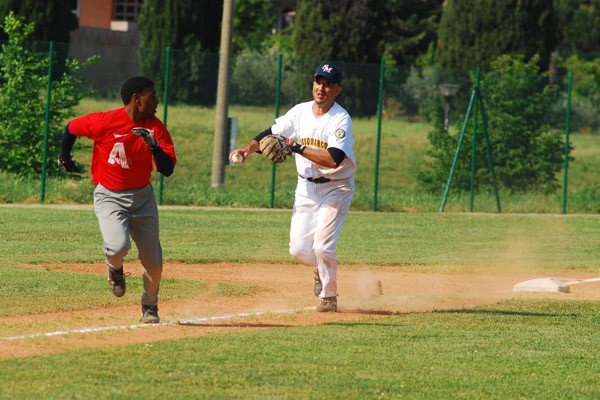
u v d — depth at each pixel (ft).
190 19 340.80
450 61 349.20
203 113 279.49
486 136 217.36
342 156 87.86
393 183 253.44
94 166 78.38
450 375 66.59
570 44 509.35
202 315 87.61
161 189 200.54
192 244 142.41
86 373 62.90
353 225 177.88
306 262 92.79
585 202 232.32
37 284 100.37
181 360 67.51
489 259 140.56
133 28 399.65
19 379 61.00
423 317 90.27
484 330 84.07
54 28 313.94
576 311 96.68
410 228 176.96
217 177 215.92
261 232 159.74
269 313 89.71
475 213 213.46
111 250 77.00
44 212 172.14
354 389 61.62
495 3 342.85
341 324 84.89
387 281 116.26
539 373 68.49
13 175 200.54
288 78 262.88
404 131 278.05
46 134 192.75
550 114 236.63
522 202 227.61
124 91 75.97
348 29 378.53
